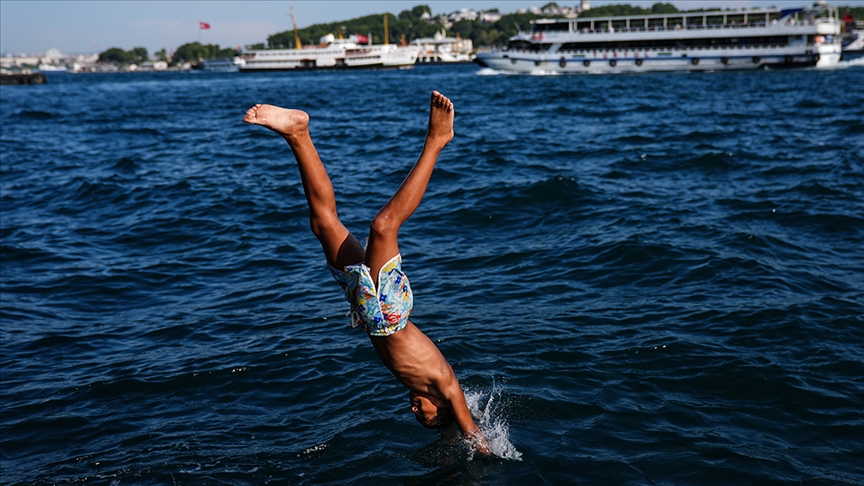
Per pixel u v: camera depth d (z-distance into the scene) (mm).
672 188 13023
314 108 37250
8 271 9477
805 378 5547
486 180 14086
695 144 18422
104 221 12273
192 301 8172
